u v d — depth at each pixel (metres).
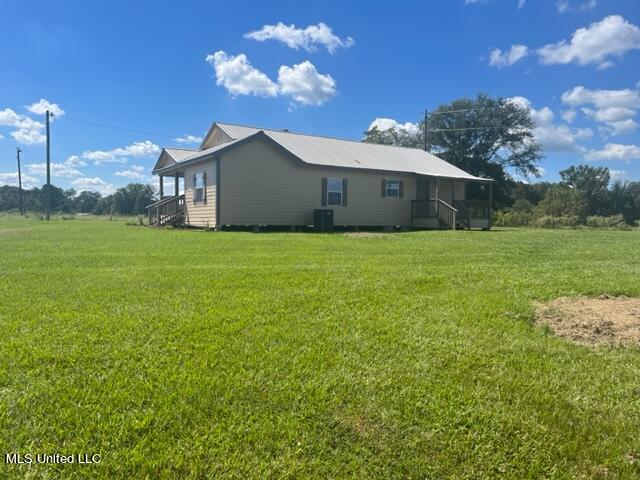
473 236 13.57
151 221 20.03
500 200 43.25
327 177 17.77
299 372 2.58
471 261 7.83
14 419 1.96
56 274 5.71
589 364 2.89
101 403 2.13
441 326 3.60
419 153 24.09
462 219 19.78
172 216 18.56
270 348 2.96
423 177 20.12
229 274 5.86
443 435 1.99
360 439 1.93
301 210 17.19
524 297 4.73
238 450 1.81
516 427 2.07
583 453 1.89
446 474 1.74
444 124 43.47
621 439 2.00
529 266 7.20
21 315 3.62
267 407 2.16
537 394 2.41
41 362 2.61
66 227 17.11
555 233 16.25
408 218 20.20
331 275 5.89
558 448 1.92
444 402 2.27
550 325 3.78
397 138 44.38
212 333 3.23
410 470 1.75
